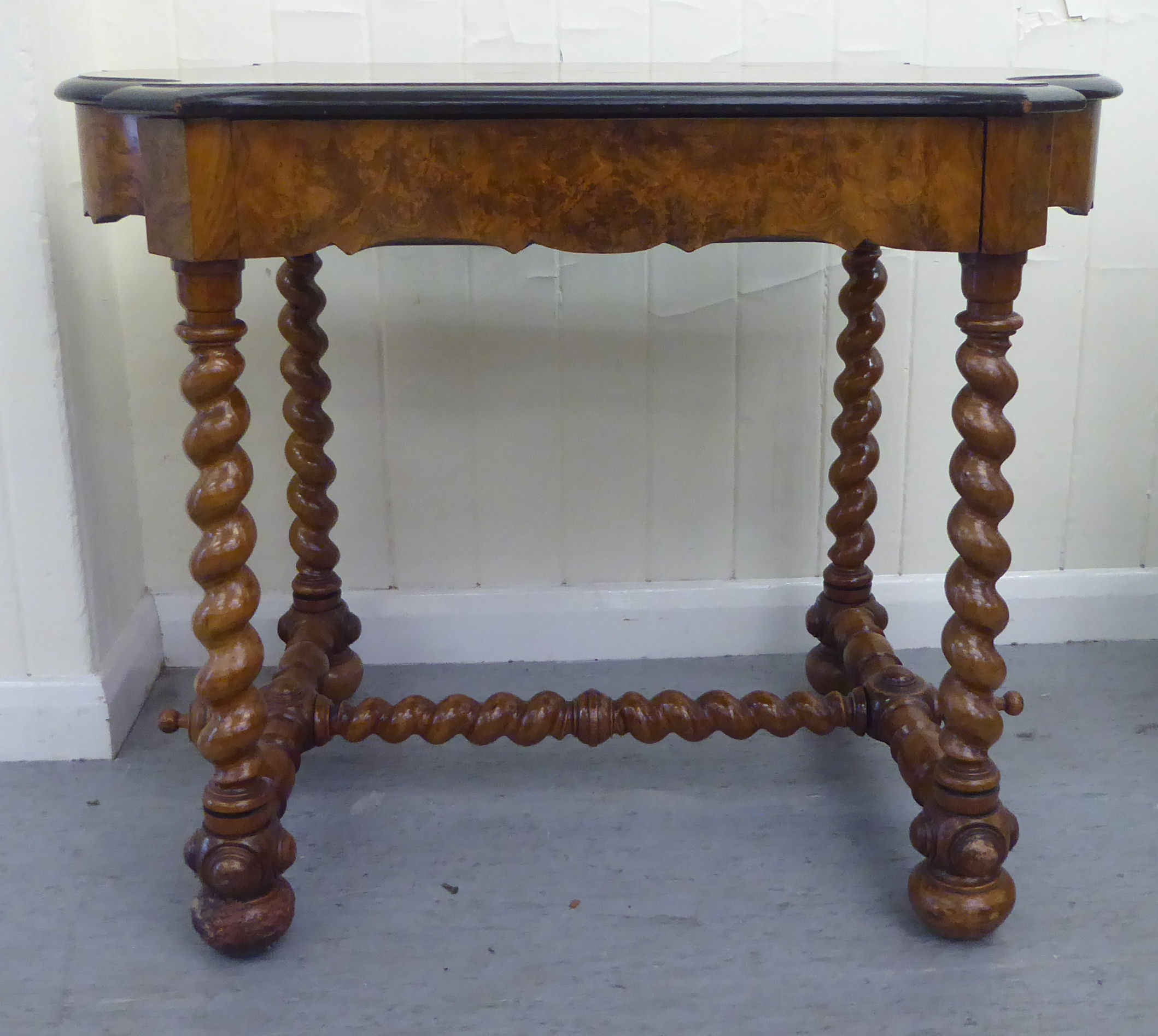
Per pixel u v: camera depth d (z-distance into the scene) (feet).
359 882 3.46
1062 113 2.75
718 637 4.95
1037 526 4.94
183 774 4.11
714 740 4.30
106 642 4.33
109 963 3.13
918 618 4.96
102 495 4.33
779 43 4.44
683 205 2.73
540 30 4.38
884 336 4.70
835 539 4.84
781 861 3.55
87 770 4.14
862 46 4.46
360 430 4.71
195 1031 2.88
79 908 3.36
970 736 3.09
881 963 3.10
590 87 2.63
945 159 2.71
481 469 4.77
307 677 3.92
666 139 2.69
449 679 4.76
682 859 3.57
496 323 4.62
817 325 4.67
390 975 3.07
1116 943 3.16
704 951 3.15
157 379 4.61
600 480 4.81
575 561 4.89
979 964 3.09
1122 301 4.70
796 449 4.80
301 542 4.30
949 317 4.68
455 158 2.69
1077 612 5.00
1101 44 4.48
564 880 3.47
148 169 2.67
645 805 3.88
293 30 4.34
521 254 4.55
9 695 4.14
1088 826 3.68
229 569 2.95
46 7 3.86
